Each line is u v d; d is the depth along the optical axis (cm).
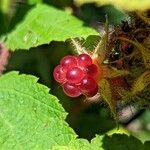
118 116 13
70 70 12
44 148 13
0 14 16
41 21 15
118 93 12
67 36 14
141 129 18
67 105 17
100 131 16
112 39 12
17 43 15
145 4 10
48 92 14
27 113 14
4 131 14
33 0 16
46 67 17
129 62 12
